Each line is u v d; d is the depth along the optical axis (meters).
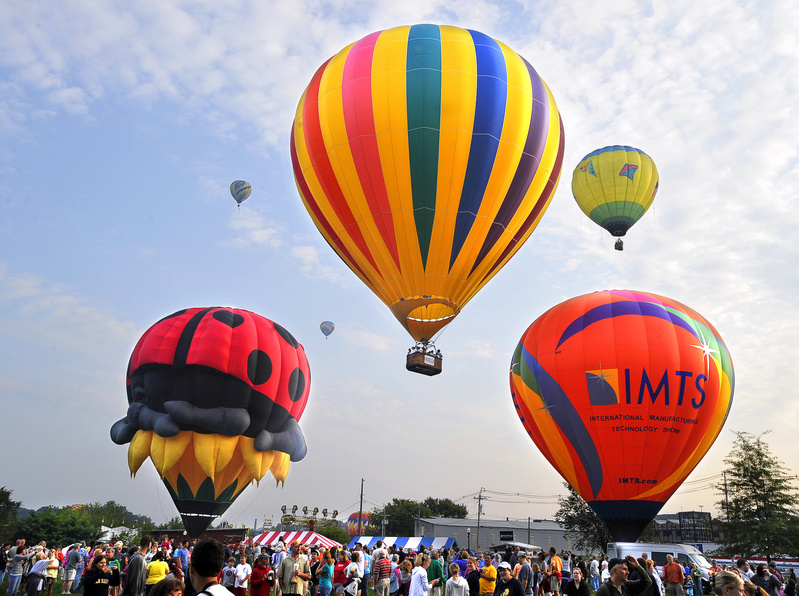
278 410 32.56
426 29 27.12
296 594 14.98
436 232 25.56
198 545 4.58
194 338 31.52
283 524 59.34
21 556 20.30
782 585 20.59
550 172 27.58
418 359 26.28
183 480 31.25
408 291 26.36
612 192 40.19
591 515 50.22
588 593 15.22
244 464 31.78
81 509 118.00
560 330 28.80
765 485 40.78
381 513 113.38
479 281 27.20
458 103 25.17
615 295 29.39
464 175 25.22
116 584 13.85
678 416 26.84
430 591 15.93
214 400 30.83
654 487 27.09
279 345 33.53
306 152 27.11
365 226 26.11
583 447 27.50
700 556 25.98
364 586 18.00
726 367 28.22
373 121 25.19
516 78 26.56
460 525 85.31
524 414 29.75
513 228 26.95
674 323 27.94
